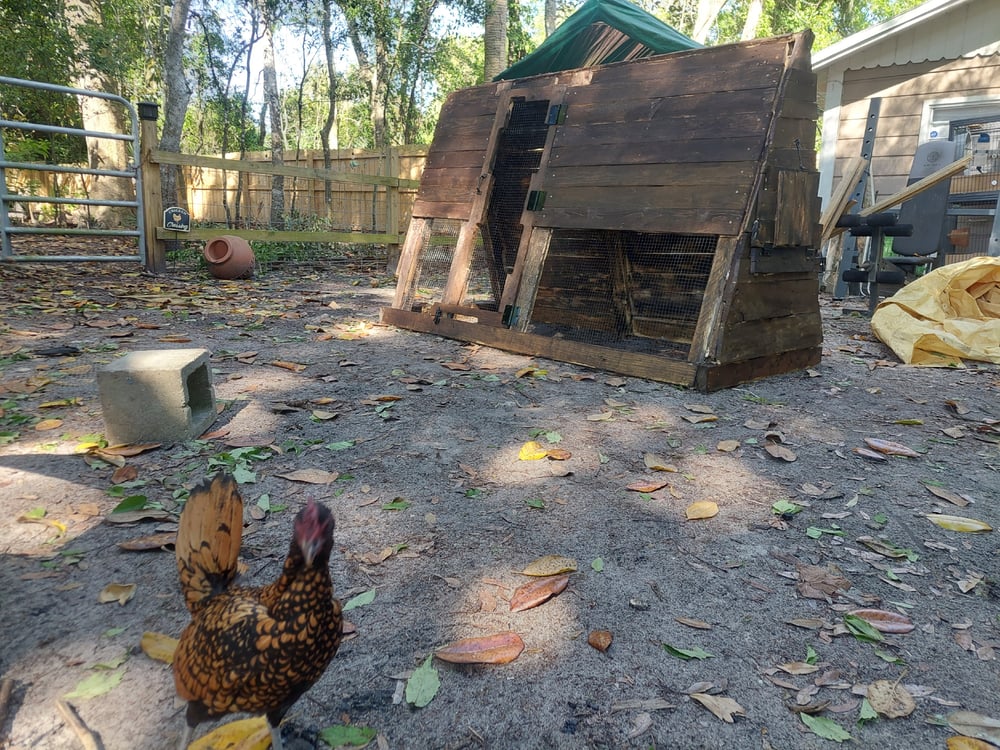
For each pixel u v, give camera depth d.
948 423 4.48
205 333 6.61
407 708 1.98
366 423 4.22
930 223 9.48
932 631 2.37
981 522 3.10
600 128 5.79
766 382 5.34
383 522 3.03
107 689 2.02
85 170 10.02
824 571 2.71
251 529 2.93
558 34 8.41
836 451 3.96
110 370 3.66
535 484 3.45
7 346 5.73
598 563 2.75
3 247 9.69
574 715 1.97
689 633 2.34
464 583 2.60
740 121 5.02
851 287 10.99
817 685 2.10
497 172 6.66
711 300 5.00
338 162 18.19
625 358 5.34
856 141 12.09
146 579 2.56
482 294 7.00
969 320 6.46
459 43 30.94
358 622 2.35
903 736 1.92
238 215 17.22
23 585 2.50
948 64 11.25
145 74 24.31
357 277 11.61
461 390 4.95
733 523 3.10
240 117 22.38
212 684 1.57
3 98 17.48
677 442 4.04
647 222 5.29
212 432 3.95
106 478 3.36
